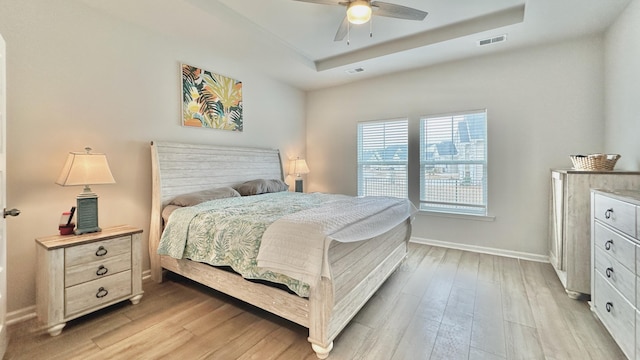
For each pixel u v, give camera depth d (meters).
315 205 2.65
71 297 1.93
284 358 1.65
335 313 1.73
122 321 2.04
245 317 2.10
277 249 1.71
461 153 3.76
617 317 1.64
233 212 2.32
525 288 2.55
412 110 4.08
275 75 4.30
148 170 2.86
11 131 2.03
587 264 2.26
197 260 2.24
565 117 3.12
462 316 2.10
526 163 3.34
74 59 2.34
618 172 2.13
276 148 4.54
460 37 3.02
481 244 3.64
